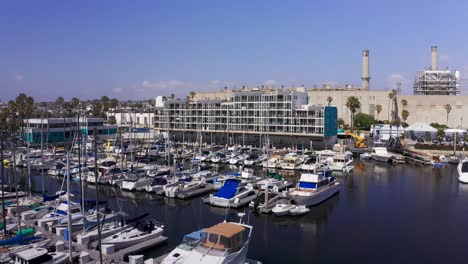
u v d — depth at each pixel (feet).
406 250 135.23
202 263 95.14
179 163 305.32
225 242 100.37
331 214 180.45
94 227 137.59
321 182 203.92
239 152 361.51
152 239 132.26
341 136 509.76
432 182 261.85
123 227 137.08
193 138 504.84
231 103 479.82
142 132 498.69
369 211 186.09
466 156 372.79
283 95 443.73
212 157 330.95
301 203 186.39
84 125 402.72
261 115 455.22
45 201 174.40
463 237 148.77
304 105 449.89
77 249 118.01
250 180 233.55
